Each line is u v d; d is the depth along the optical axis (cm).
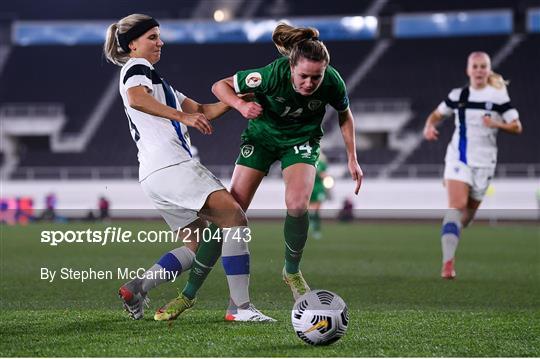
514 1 13388
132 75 1864
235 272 1936
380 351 1568
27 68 14062
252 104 1875
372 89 13050
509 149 11638
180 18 14500
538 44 13275
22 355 1509
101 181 11694
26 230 7419
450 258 3241
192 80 13650
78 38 16112
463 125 3262
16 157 12962
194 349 1570
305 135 2058
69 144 12950
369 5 14000
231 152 12356
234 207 1892
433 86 12950
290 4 14238
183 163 1888
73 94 13575
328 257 4559
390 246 5578
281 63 1945
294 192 2023
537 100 12325
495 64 13075
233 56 14062
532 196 10625
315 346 1605
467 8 13612
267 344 1628
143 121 1894
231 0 14338
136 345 1609
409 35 16800
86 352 1539
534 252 5028
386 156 11875
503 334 1805
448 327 1902
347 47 13925
